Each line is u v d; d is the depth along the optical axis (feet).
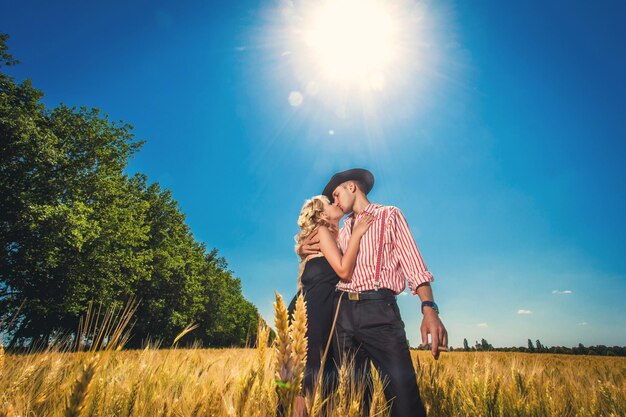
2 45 62.95
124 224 78.74
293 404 1.77
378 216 6.47
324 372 5.05
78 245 62.85
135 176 108.37
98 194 73.10
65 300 63.31
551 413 5.64
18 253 58.80
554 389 6.77
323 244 6.07
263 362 3.37
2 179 59.06
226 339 185.68
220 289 167.43
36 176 63.67
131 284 92.53
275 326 1.88
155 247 105.50
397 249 6.22
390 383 5.20
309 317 5.60
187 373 5.76
